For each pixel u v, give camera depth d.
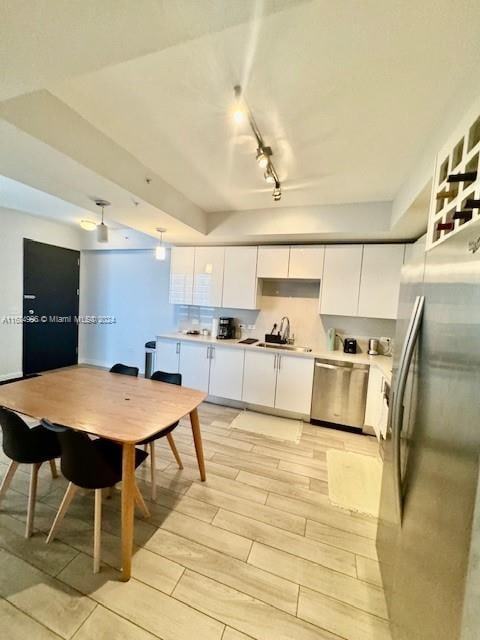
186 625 1.27
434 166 1.57
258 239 3.71
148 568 1.52
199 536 1.75
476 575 0.66
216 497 2.10
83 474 1.49
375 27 1.10
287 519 1.93
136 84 1.48
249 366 3.73
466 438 0.72
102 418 1.70
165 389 2.28
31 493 1.69
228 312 4.40
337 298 3.45
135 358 5.35
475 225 0.73
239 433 3.13
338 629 1.29
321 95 1.50
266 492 2.19
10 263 4.27
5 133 1.51
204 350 3.97
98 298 5.53
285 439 3.05
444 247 0.96
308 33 1.14
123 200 2.48
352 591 1.46
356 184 2.57
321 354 3.45
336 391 3.34
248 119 1.73
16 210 4.27
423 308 1.15
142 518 1.87
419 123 1.68
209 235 3.66
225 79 1.41
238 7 0.87
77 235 5.35
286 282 4.04
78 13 0.89
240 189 2.84
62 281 5.14
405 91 1.44
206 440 2.95
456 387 0.79
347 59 1.26
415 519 1.04
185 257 4.20
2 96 1.31
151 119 1.78
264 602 1.39
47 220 4.76
